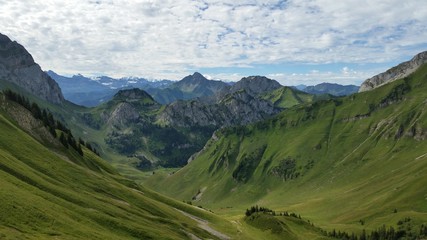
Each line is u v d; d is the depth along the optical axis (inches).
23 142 6181.1
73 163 7298.2
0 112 7327.8
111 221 4542.3
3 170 4372.5
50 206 3833.7
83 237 3432.6
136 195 6845.5
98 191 6072.8
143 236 4594.0
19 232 2896.2
